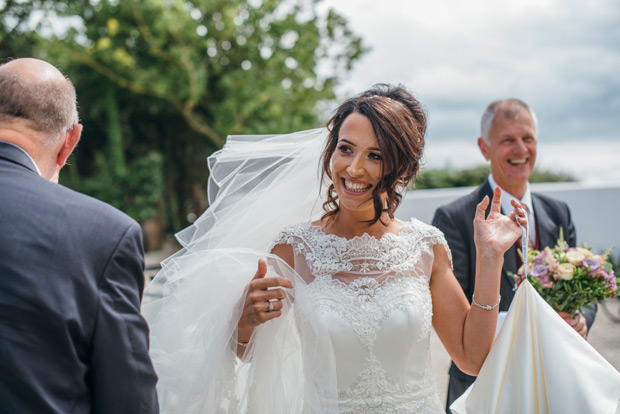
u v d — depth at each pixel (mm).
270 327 1944
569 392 1754
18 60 1562
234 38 12711
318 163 2164
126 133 14227
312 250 1993
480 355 1923
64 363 1326
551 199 3029
